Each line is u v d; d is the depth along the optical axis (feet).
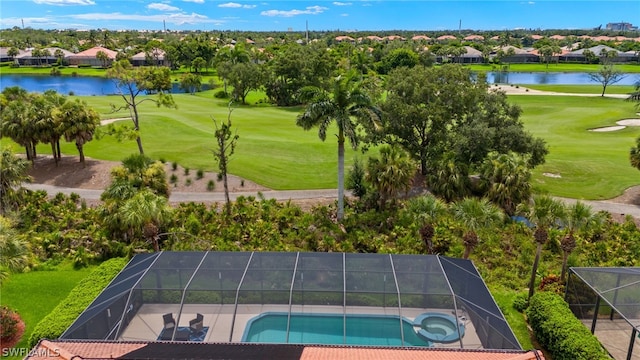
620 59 609.01
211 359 47.37
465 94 126.52
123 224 89.15
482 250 94.58
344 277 63.82
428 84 126.62
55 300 76.84
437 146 131.03
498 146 126.62
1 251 64.23
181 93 355.56
